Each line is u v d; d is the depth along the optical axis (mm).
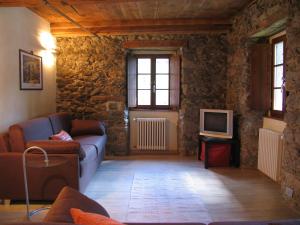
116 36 6434
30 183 3771
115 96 6543
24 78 4816
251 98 5227
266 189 4363
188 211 3596
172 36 6406
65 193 1997
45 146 3758
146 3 4840
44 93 5805
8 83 4285
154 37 6426
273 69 5020
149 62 6977
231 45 6113
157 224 2156
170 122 6914
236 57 5754
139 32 6316
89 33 6301
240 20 5477
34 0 3949
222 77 6465
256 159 5441
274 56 4977
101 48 6465
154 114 6914
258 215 3475
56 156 3736
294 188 3588
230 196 4090
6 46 4227
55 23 6098
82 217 1557
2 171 3762
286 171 3795
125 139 6613
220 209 3654
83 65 6500
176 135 6934
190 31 6250
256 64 5156
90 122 6039
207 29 6191
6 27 4227
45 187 3777
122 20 6016
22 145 3854
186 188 4426
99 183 4660
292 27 3531
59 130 5309
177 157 6461
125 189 4383
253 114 5328
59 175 3766
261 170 4953
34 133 4211
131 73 6738
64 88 6543
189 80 6477
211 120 5785
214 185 4555
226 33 6375
